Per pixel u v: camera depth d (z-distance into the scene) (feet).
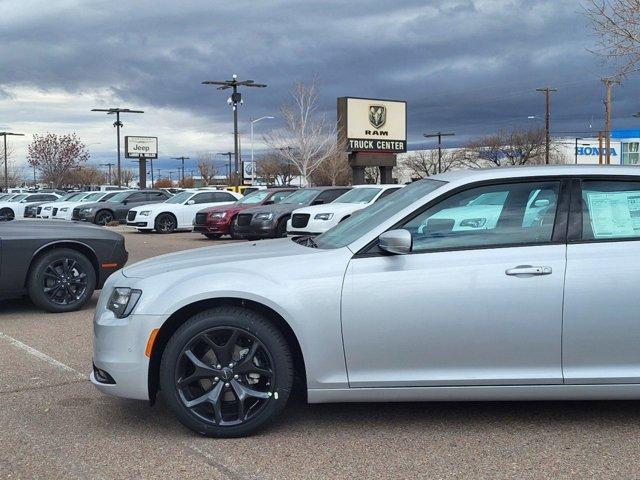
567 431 13.51
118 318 13.26
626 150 246.06
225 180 349.00
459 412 14.66
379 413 14.62
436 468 11.80
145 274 13.71
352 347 12.94
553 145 224.12
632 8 36.96
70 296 26.76
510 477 11.42
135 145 219.20
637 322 12.85
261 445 12.89
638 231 13.34
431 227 13.41
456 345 12.92
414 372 13.03
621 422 13.99
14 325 24.29
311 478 11.44
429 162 267.80
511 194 13.58
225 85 124.36
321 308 12.89
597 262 12.94
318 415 14.52
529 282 12.84
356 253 13.24
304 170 157.38
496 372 13.00
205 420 13.06
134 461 12.19
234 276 12.98
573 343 12.89
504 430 13.58
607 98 132.67
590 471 11.63
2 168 284.41
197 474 11.62
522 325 12.84
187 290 12.88
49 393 16.24
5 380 17.35
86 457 12.39
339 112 130.52
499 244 13.23
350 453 12.49
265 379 13.28
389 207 14.56
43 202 101.04
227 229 65.16
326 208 47.11
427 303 12.84
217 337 13.10
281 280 12.99
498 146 224.94
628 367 12.98
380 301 12.86
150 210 76.95
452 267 12.95
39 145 236.63
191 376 13.07
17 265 25.30
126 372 12.98
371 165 131.44
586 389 13.01
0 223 27.25
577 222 13.33
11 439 13.32
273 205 58.08
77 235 26.63
